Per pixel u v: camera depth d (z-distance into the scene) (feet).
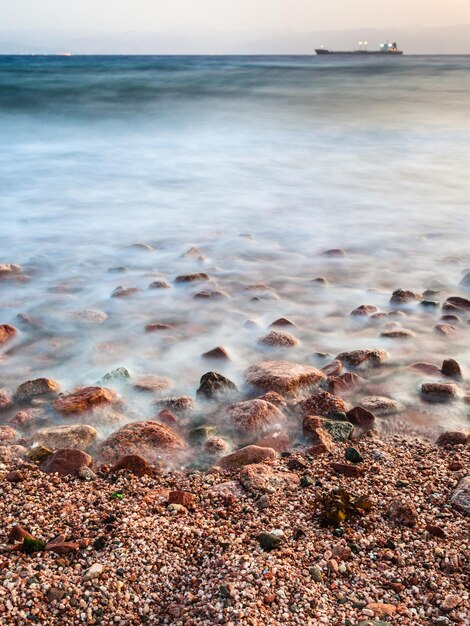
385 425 6.07
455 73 69.72
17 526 4.30
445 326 8.19
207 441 5.69
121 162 22.65
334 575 3.94
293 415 6.19
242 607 3.60
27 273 10.66
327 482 5.04
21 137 28.37
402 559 4.09
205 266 11.10
